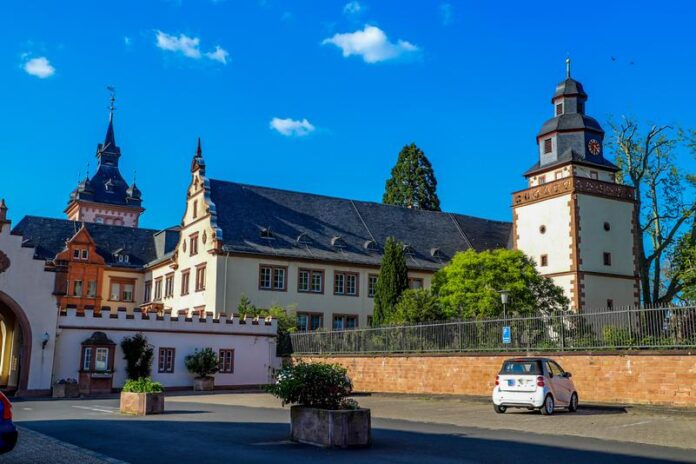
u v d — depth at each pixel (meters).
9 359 42.06
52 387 37.38
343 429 14.63
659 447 14.62
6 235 37.94
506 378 22.89
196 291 53.66
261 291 51.94
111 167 118.88
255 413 24.34
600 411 23.42
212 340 43.94
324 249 55.91
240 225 53.72
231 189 56.59
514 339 28.94
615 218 51.16
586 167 52.00
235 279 51.12
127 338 41.22
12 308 37.66
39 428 18.78
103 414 23.88
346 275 56.09
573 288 48.56
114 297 66.12
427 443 15.38
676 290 48.50
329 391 15.48
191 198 56.72
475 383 30.05
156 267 63.81
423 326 33.59
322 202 61.06
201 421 20.92
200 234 54.09
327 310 54.50
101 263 64.81
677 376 22.92
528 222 52.69
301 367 15.95
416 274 59.19
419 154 76.94
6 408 11.03
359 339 37.94
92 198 114.50
